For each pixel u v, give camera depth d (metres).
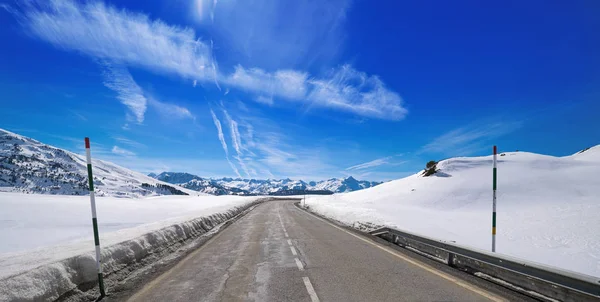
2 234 12.59
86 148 5.48
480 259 6.28
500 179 39.59
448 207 32.09
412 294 5.13
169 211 29.23
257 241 11.54
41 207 24.03
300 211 32.62
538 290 4.86
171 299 5.08
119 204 34.88
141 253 7.96
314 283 5.88
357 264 7.47
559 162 47.28
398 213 25.30
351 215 19.94
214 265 7.57
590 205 21.66
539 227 14.72
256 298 5.07
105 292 5.45
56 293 4.74
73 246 7.14
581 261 8.71
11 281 4.20
